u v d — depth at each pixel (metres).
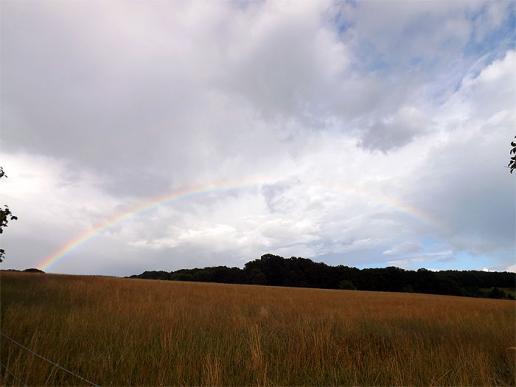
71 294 18.44
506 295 93.06
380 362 7.04
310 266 110.88
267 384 5.85
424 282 100.31
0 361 5.77
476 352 7.60
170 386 5.63
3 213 19.22
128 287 28.23
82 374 5.96
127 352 6.66
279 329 10.27
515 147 8.84
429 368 6.53
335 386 6.05
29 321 9.09
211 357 6.79
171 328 8.29
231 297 24.20
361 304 24.00
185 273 122.69
